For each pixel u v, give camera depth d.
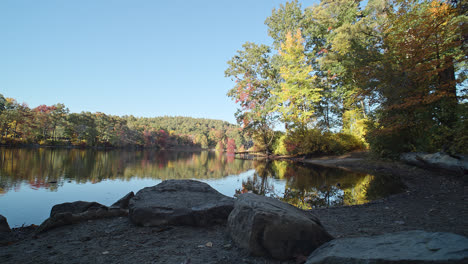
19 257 2.72
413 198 6.18
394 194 7.11
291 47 26.61
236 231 3.02
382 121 13.52
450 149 9.79
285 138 29.84
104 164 19.25
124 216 4.62
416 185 8.14
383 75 12.69
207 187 5.25
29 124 55.28
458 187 7.12
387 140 14.55
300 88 26.98
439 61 11.05
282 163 22.20
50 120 61.28
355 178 10.87
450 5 11.50
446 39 11.62
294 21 29.84
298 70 27.02
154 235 3.49
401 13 13.29
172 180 5.56
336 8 24.39
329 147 23.95
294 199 7.12
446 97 11.19
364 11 23.16
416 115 12.09
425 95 11.46
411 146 13.45
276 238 2.63
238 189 9.27
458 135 9.62
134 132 85.25
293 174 13.51
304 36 29.44
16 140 50.44
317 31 27.83
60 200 7.07
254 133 34.38
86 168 15.75
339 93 25.38
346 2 23.89
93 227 3.90
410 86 11.78
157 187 5.10
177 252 2.82
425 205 5.33
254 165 21.62
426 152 11.69
